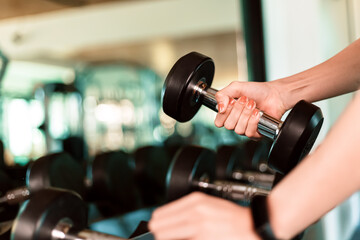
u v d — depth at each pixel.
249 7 2.02
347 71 0.73
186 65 0.67
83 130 6.07
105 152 1.42
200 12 5.52
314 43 1.95
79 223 0.55
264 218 0.30
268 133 0.68
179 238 0.32
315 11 1.94
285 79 0.78
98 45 6.25
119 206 1.41
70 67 7.45
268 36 2.00
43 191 0.52
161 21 5.65
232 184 0.92
